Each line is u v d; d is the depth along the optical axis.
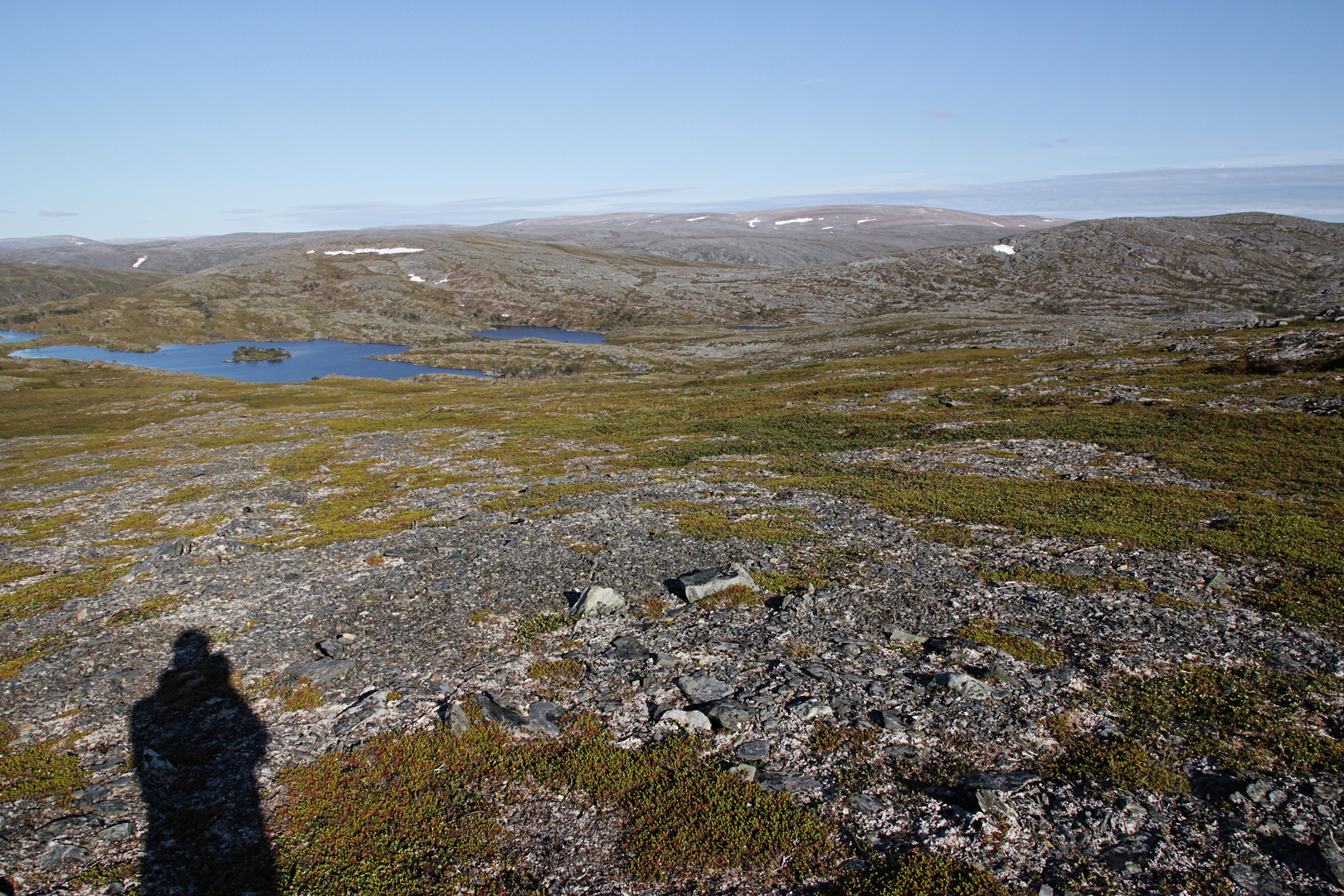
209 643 23.17
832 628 21.97
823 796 14.60
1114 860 12.49
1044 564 26.00
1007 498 34.78
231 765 16.47
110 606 26.64
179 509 44.25
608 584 26.53
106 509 46.22
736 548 29.66
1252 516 29.09
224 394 119.06
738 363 156.25
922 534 30.20
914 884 12.13
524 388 122.06
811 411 69.50
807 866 12.80
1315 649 18.91
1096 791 14.23
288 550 33.00
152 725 18.28
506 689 19.33
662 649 21.16
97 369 157.25
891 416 62.88
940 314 196.00
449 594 26.39
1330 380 56.38
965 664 19.39
